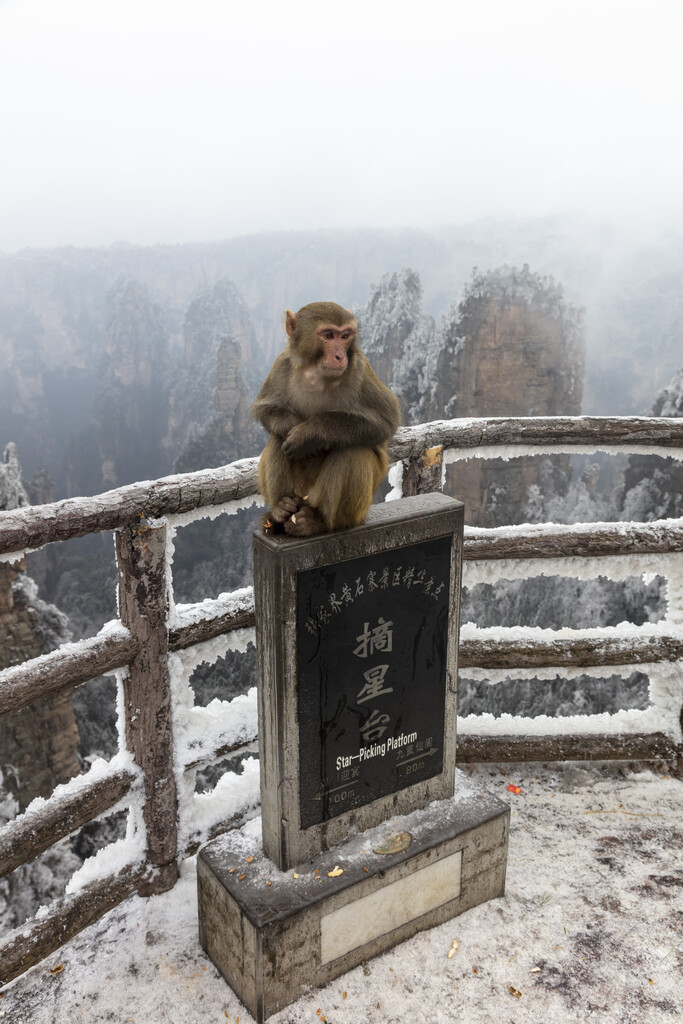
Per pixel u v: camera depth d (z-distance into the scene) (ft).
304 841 9.05
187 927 9.97
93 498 8.84
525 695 131.44
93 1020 8.69
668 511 165.07
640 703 123.75
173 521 9.47
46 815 9.03
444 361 226.79
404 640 9.25
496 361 212.43
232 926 8.76
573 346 214.90
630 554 12.01
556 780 12.77
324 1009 8.70
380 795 9.57
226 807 11.16
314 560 8.24
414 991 8.93
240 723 10.97
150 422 483.51
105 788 9.61
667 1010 8.68
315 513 8.29
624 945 9.55
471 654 12.14
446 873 9.67
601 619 151.53
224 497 9.73
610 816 11.93
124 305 477.36
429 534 9.07
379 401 8.25
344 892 8.79
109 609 240.12
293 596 8.21
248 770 11.98
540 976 9.11
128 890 10.12
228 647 10.56
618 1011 8.66
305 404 8.14
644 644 12.37
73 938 9.81
